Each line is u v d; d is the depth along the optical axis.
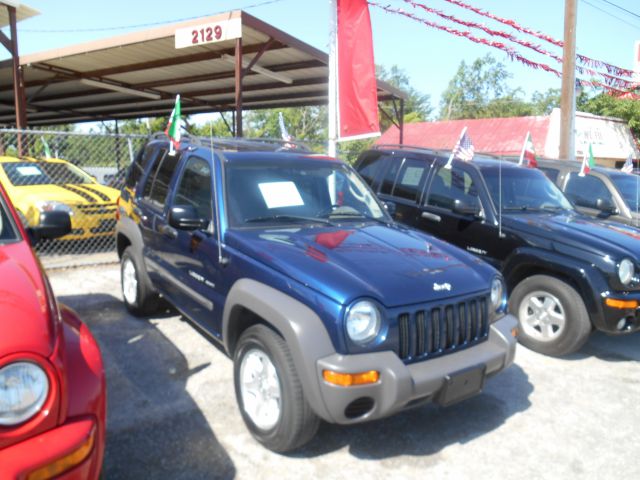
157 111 25.14
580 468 3.42
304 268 3.24
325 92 18.31
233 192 4.11
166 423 3.71
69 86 18.50
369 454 3.46
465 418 3.99
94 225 8.63
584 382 4.72
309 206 4.36
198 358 4.79
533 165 7.54
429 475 3.28
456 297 3.41
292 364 3.11
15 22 12.96
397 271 3.37
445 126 29.23
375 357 3.01
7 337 2.08
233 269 3.68
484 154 7.66
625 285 4.90
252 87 17.88
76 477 2.12
